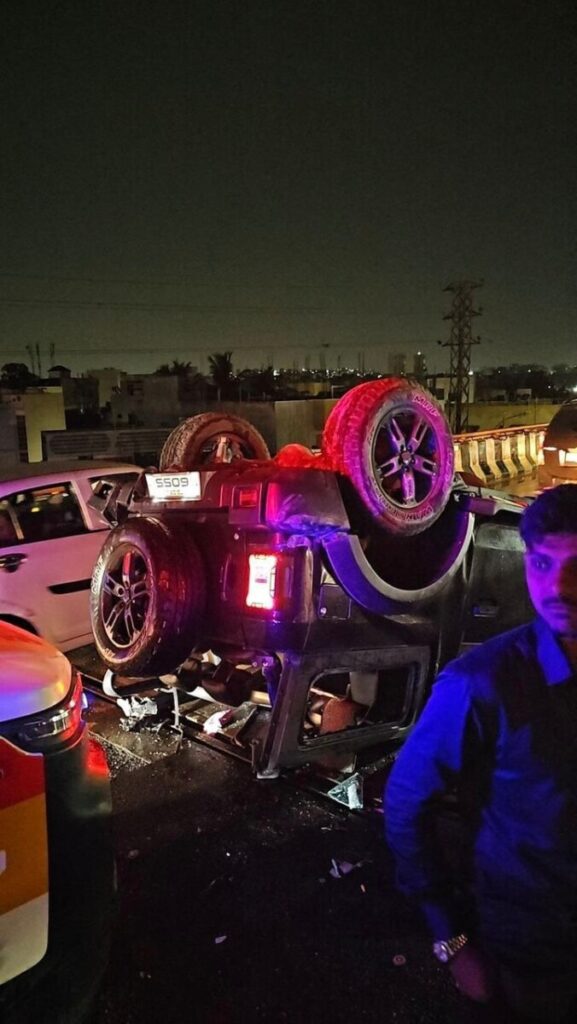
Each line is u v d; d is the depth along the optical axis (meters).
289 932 2.76
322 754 3.69
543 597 1.46
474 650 1.62
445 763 1.61
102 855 2.19
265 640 3.51
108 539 4.00
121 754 4.21
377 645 3.75
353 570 3.49
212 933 2.76
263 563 3.49
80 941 2.04
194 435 4.70
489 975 1.65
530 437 17.12
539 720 1.48
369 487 3.47
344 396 3.60
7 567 5.35
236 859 3.21
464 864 1.74
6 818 1.86
